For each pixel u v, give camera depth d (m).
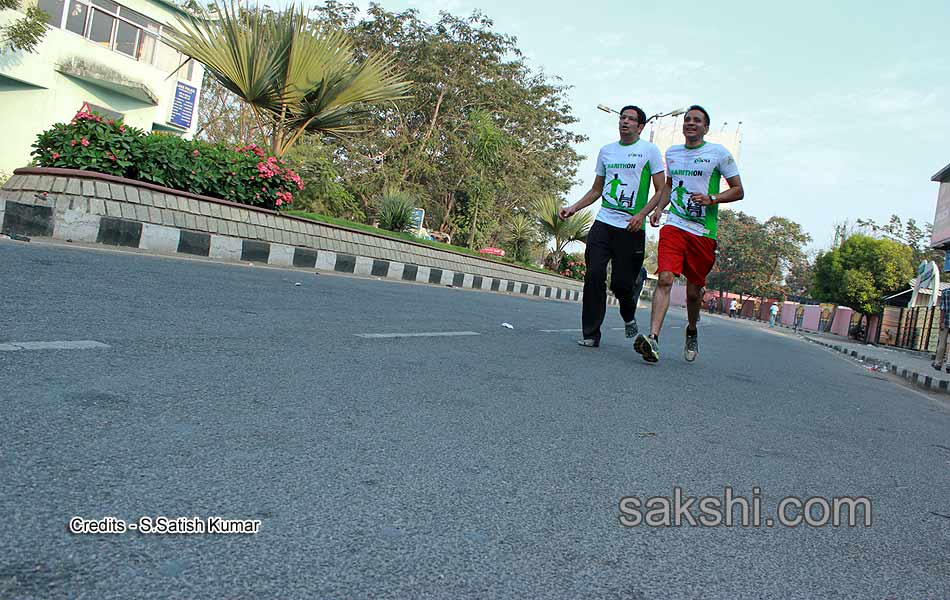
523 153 35.03
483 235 23.47
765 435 3.77
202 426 2.41
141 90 19.09
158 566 1.46
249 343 4.02
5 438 2.01
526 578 1.67
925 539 2.41
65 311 4.01
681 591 1.72
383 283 10.95
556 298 22.83
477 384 3.90
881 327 43.44
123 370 2.97
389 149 29.73
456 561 1.70
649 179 6.37
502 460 2.57
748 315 80.62
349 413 2.88
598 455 2.84
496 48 32.66
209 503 1.81
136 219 8.62
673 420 3.76
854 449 3.81
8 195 8.16
